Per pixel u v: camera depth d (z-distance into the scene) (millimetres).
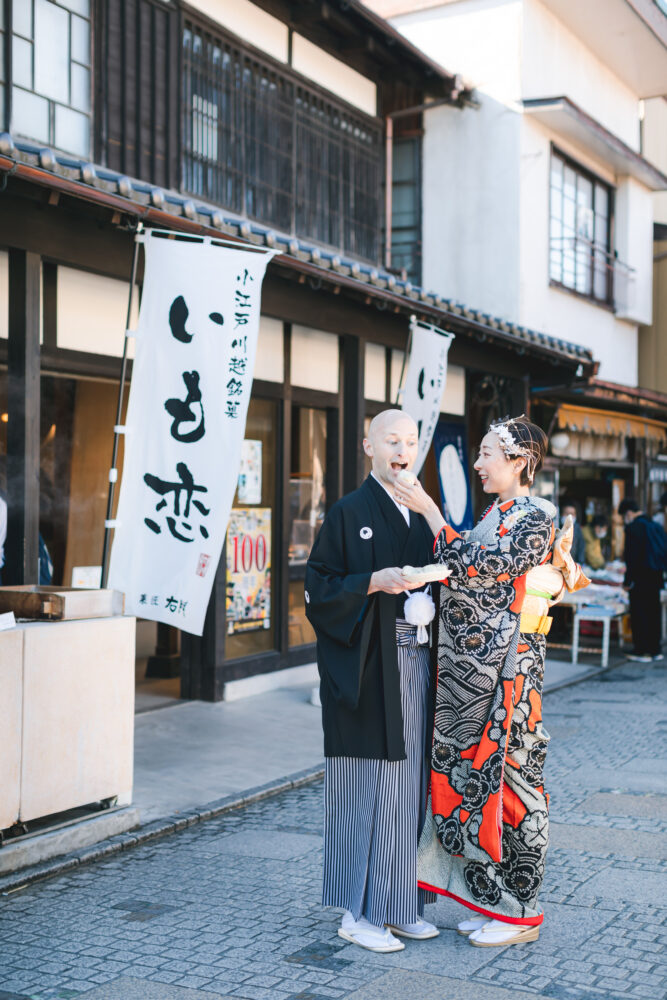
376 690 3484
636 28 14055
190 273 5586
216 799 5434
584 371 11914
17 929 3736
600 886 4117
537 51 13227
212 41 8547
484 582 3412
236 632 8320
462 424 11367
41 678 4430
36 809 4414
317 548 3600
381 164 11258
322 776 6035
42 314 6250
